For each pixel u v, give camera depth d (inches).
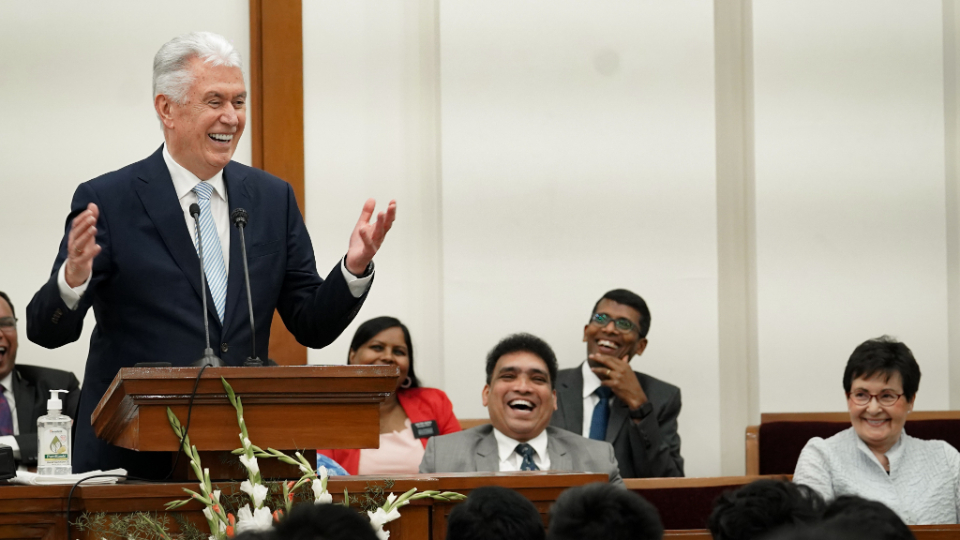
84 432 218.8
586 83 467.2
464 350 455.5
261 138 451.5
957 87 477.7
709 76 470.3
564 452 319.6
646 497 311.1
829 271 470.6
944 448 336.8
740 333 470.3
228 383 171.3
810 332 468.4
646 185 467.5
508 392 318.0
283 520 116.1
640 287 464.8
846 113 474.9
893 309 471.8
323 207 453.1
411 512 179.5
